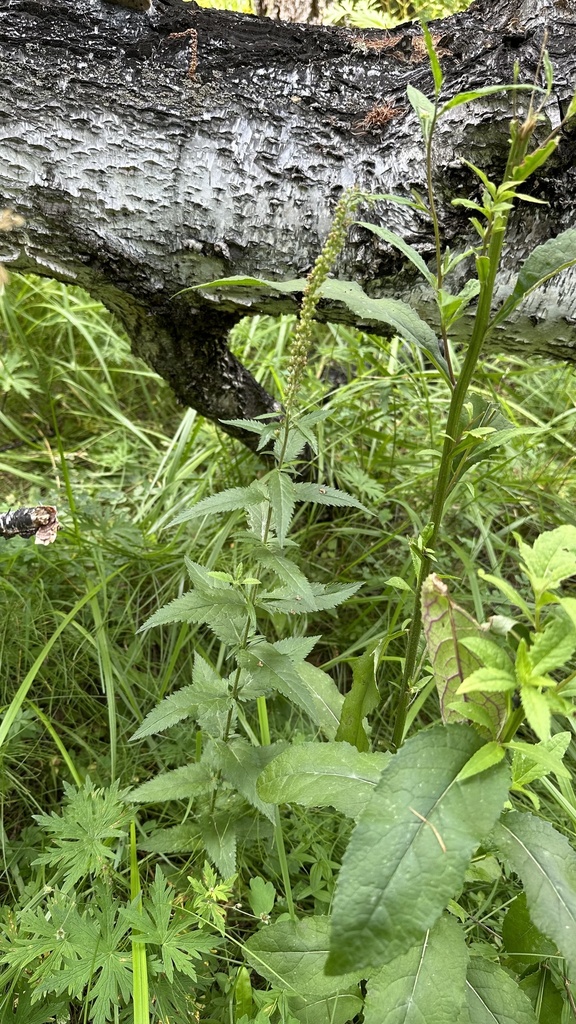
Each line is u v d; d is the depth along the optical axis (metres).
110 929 1.25
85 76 1.58
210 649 2.01
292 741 1.68
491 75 1.48
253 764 1.38
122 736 1.83
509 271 1.59
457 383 1.05
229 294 1.75
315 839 1.58
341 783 1.07
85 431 2.88
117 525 2.24
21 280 2.96
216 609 1.27
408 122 1.56
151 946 1.31
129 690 1.83
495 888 1.47
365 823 0.83
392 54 1.65
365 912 0.78
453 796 0.85
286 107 1.61
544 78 1.45
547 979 1.25
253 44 1.65
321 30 1.70
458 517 2.37
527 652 0.83
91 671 1.98
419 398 2.54
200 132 1.59
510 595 0.83
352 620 2.15
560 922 0.88
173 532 2.37
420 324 1.12
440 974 0.99
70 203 1.62
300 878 1.58
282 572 1.17
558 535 0.84
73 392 2.95
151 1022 1.28
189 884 1.50
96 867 1.32
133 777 1.67
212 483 2.43
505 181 0.91
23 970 1.28
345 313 1.75
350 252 1.63
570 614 0.75
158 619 1.25
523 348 1.75
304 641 1.45
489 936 1.45
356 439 2.56
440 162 1.53
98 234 1.66
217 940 1.24
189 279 1.73
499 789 0.85
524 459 2.55
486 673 0.82
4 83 1.56
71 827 1.36
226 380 2.07
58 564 2.13
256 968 1.22
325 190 1.60
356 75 1.63
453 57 1.57
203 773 1.42
